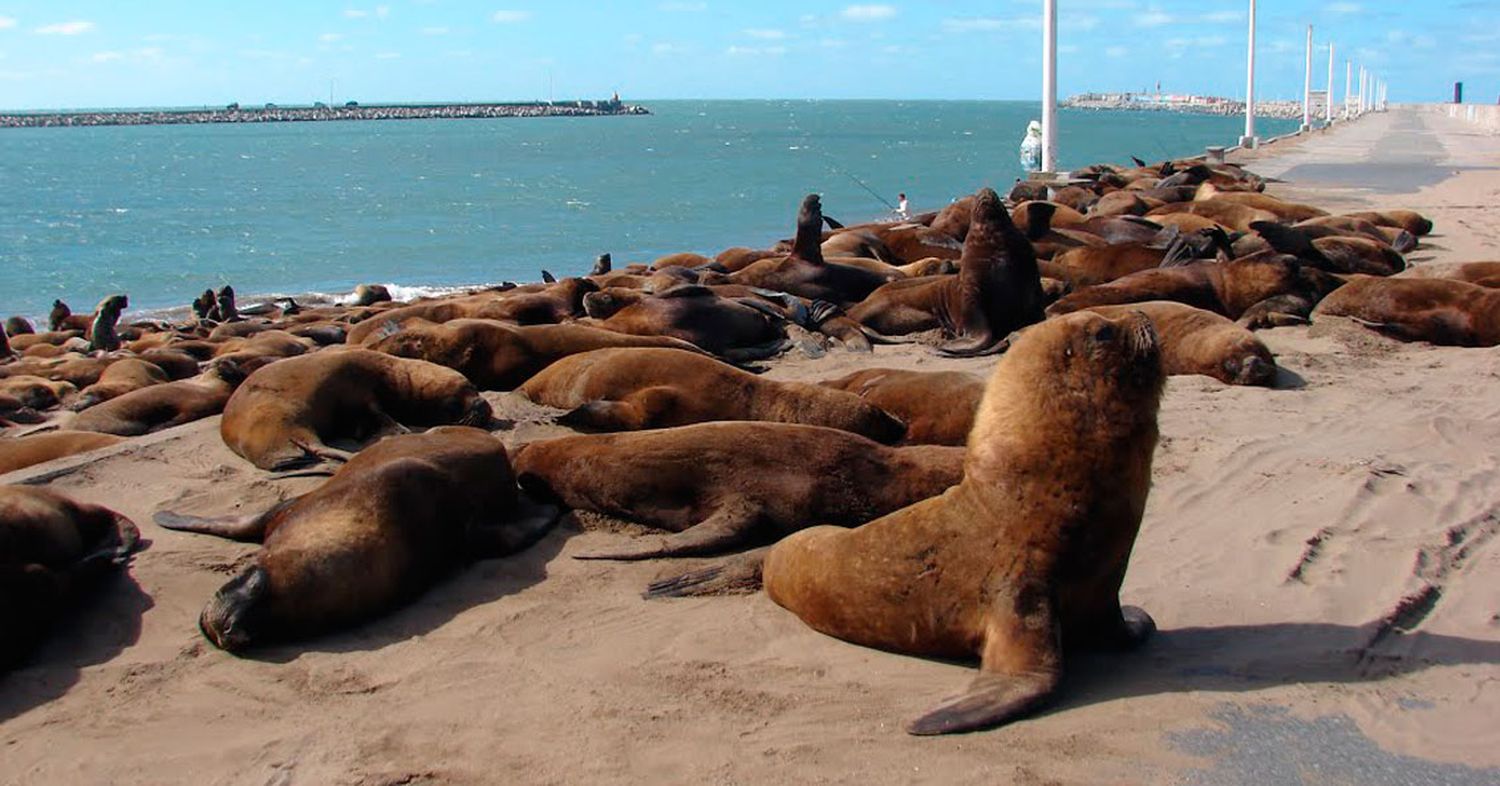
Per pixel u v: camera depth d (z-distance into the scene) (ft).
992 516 15.48
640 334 38.91
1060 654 14.49
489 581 20.12
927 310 42.88
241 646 17.29
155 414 34.24
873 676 15.56
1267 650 15.71
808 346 39.01
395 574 19.03
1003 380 15.94
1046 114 116.16
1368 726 13.58
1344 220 61.46
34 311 85.46
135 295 92.12
